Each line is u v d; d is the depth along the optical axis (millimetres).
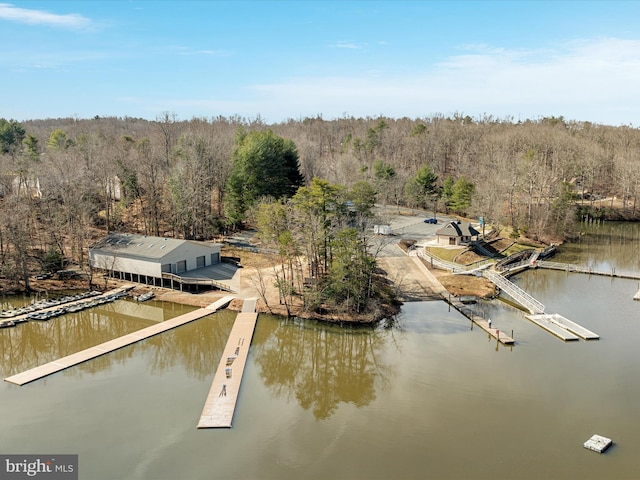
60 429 33156
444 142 151125
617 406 36469
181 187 81812
